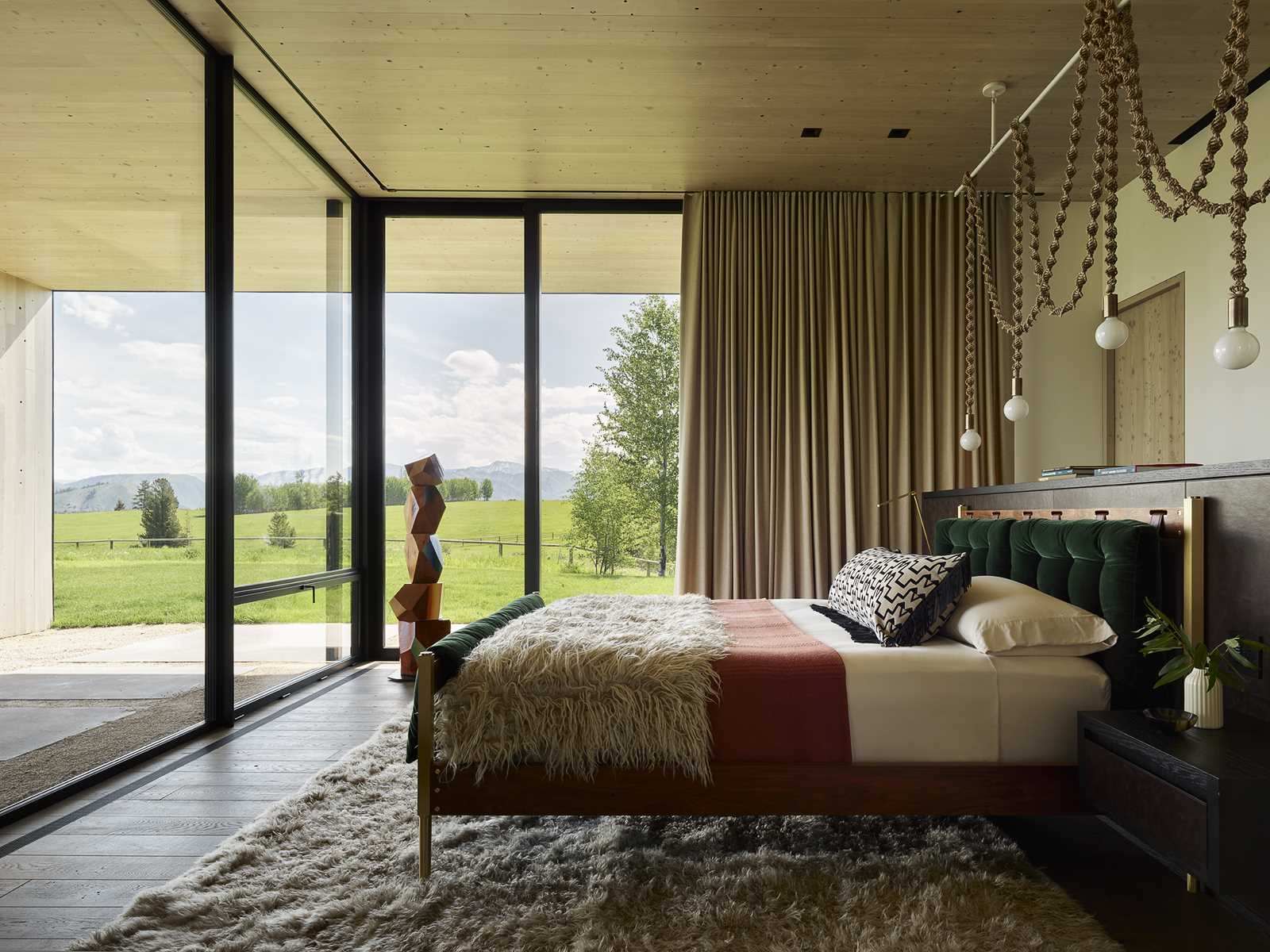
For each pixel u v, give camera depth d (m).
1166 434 4.22
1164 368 4.25
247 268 3.58
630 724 1.89
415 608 4.17
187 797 2.51
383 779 2.57
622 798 1.92
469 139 4.04
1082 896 1.83
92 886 1.92
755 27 3.11
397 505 4.91
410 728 1.98
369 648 4.83
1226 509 1.80
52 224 2.48
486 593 4.91
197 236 3.21
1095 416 4.70
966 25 3.10
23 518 2.36
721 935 1.65
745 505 4.54
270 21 3.08
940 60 3.33
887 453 4.55
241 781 2.65
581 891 1.85
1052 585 2.36
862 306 4.59
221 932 1.68
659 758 1.90
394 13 3.02
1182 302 4.08
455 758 1.92
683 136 3.99
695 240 4.62
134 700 2.82
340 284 4.57
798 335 4.57
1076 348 4.70
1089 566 2.16
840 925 1.69
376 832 2.18
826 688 1.93
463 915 1.75
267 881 1.89
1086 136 3.98
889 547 4.53
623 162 4.28
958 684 1.94
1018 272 2.97
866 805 1.92
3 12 2.31
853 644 2.21
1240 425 3.68
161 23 2.96
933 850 2.03
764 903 1.78
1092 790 1.80
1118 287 4.62
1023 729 1.93
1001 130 3.92
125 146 2.79
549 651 1.97
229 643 3.31
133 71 2.83
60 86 2.52
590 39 3.18
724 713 1.93
